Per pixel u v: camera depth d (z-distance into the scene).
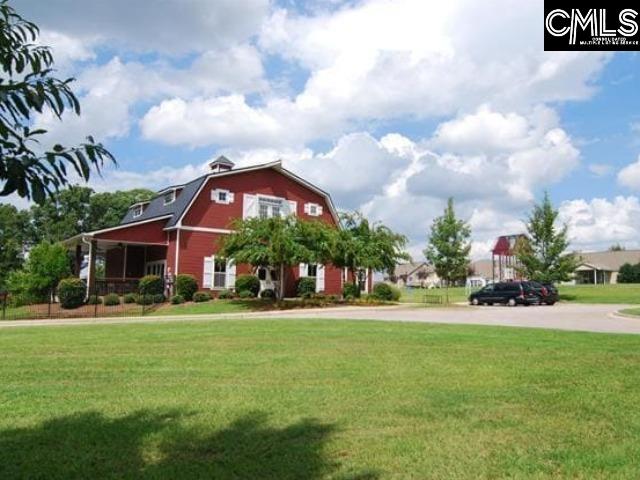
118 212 61.88
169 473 4.39
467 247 37.53
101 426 5.69
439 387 7.43
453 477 4.27
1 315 24.08
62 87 2.65
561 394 6.94
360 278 35.09
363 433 5.41
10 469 4.50
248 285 31.38
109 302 27.97
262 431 5.49
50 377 8.34
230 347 11.47
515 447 4.95
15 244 57.91
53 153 2.53
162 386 7.63
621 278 72.94
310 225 29.16
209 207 32.44
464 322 18.28
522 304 32.75
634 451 4.80
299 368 8.95
